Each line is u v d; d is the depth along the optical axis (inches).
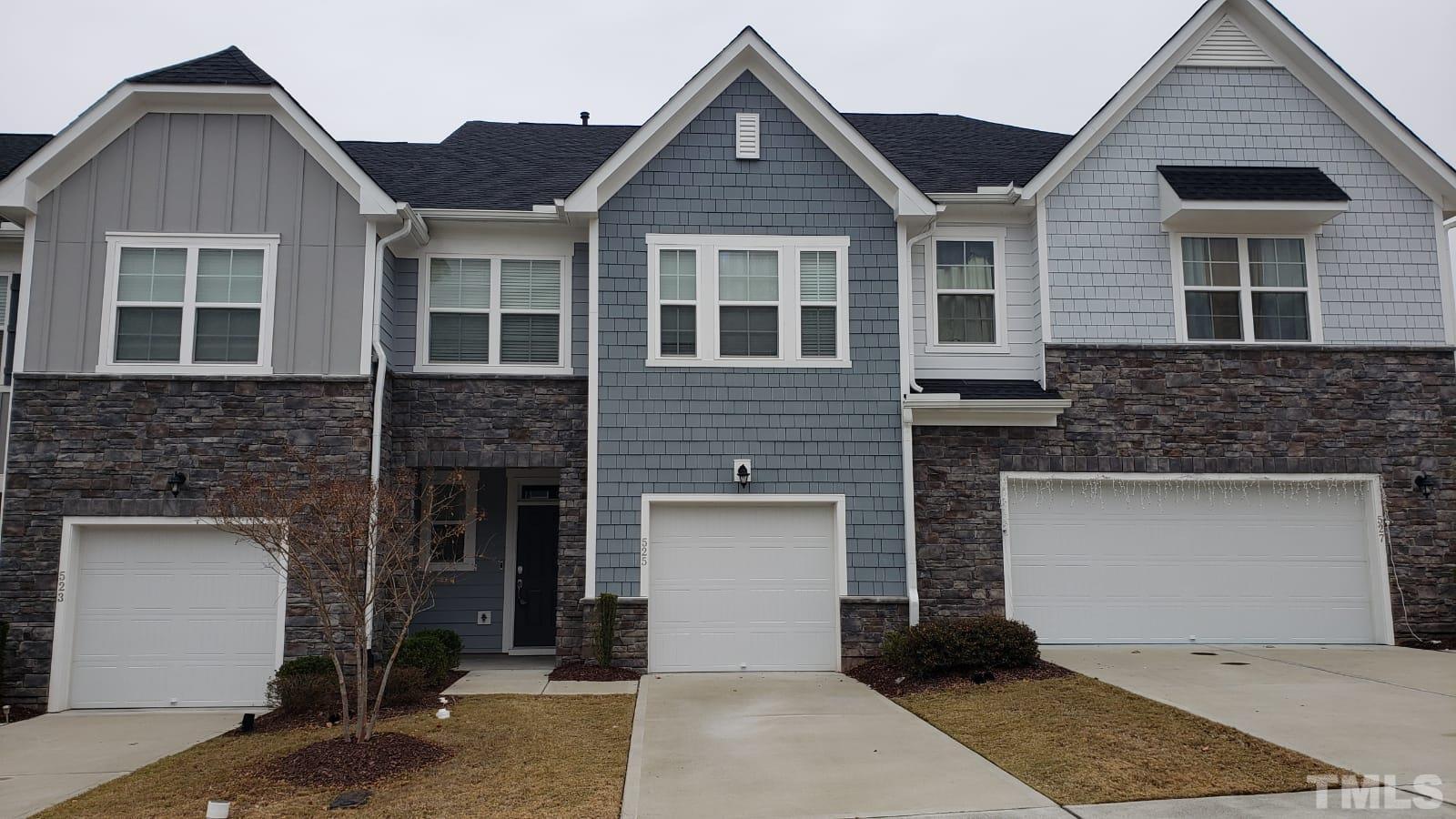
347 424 458.3
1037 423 500.7
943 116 663.8
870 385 487.5
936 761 295.0
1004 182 534.3
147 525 447.8
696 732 339.6
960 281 527.5
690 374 483.5
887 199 499.8
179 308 461.7
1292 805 241.3
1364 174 531.2
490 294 514.3
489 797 261.4
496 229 515.2
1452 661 443.8
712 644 474.9
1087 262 516.4
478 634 564.7
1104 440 504.1
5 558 441.1
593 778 279.1
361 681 308.3
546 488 580.7
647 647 469.1
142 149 469.1
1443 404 515.2
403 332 505.7
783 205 497.4
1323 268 523.2
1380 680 396.8
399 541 341.1
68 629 442.0
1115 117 523.8
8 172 499.2
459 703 387.9
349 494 324.2
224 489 403.9
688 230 493.0
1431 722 321.4
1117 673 412.5
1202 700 356.5
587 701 395.9
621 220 491.8
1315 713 333.4
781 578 481.7
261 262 466.9
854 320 491.2
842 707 382.3
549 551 576.7
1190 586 504.1
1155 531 506.3
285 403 458.3
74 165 466.9
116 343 457.7
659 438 478.9
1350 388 513.7
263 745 336.2
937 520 493.7
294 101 464.4
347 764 286.8
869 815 243.1
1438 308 522.3
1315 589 506.0
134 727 395.2
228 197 468.1
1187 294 518.3
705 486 477.1
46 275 458.3
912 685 415.2
